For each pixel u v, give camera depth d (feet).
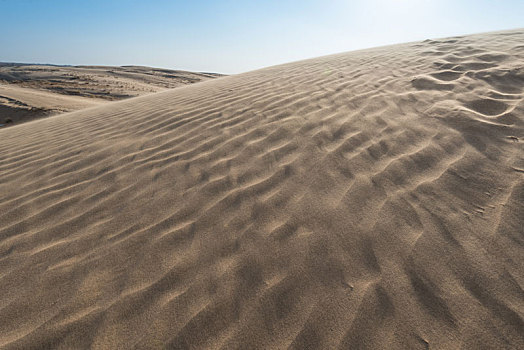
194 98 15.65
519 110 8.23
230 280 4.30
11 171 8.54
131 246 5.06
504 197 5.39
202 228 5.37
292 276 4.30
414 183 6.04
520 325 3.51
